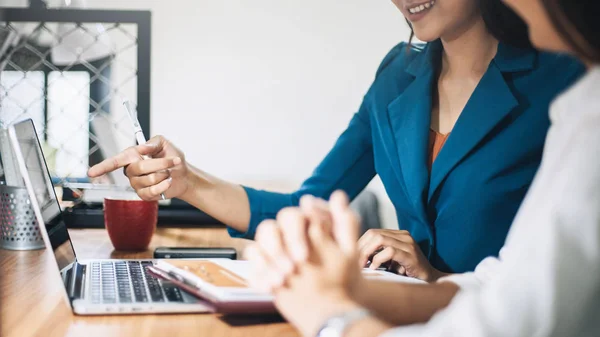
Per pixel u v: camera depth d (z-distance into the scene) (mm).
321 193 1468
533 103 1188
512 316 504
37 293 968
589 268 494
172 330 778
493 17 1181
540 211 521
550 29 565
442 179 1217
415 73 1349
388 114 1361
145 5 2090
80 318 822
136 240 1361
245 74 2143
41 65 1891
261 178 2172
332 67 2152
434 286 836
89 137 1934
